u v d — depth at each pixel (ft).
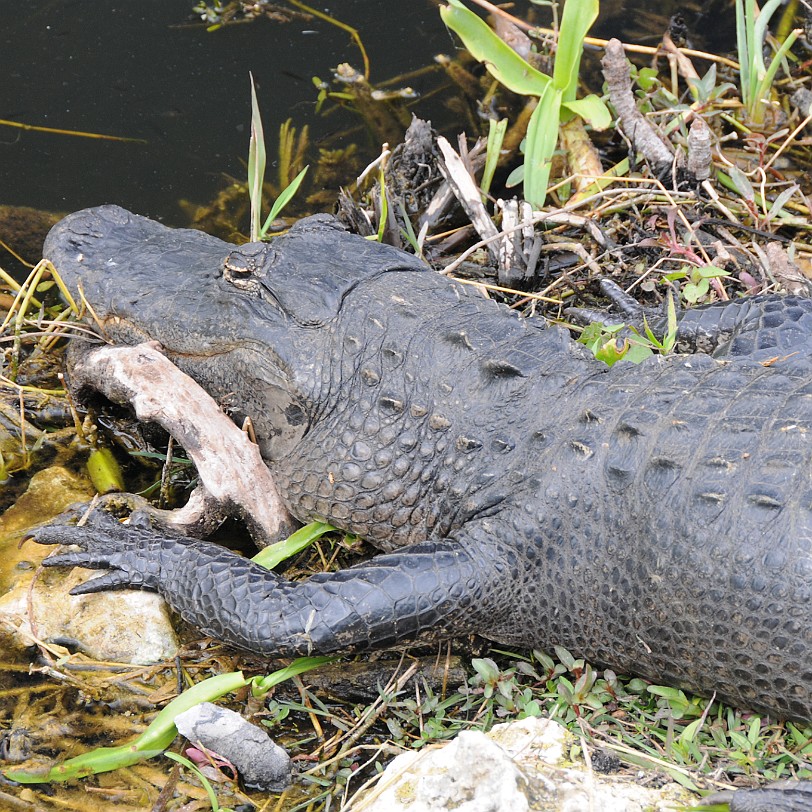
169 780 16.88
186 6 36.81
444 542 18.49
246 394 21.06
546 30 34.58
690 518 16.37
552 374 18.98
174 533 20.10
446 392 19.26
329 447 20.01
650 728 16.71
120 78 33.55
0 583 19.97
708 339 23.43
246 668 18.70
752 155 30.37
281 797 16.66
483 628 18.48
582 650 18.21
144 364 20.93
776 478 15.99
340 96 32.99
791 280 25.54
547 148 27.71
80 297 23.15
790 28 35.12
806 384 17.28
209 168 30.68
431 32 35.78
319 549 20.89
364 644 17.79
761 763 15.80
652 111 31.07
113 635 18.86
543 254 27.40
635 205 28.14
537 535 17.89
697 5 36.58
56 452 23.54
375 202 27.76
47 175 30.14
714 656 16.46
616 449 17.40
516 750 15.29
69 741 17.60
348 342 19.90
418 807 14.16
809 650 15.52
